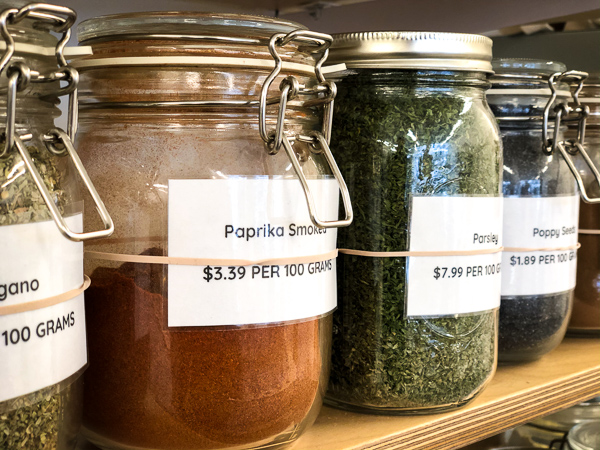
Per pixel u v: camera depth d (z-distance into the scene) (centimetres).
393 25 91
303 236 47
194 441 45
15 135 34
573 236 77
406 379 56
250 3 79
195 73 43
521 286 72
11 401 36
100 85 44
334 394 59
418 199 55
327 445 51
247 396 45
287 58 46
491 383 67
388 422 56
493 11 95
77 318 40
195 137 44
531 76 71
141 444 46
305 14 85
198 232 43
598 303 86
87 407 47
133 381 45
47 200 34
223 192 43
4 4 34
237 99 44
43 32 37
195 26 42
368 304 56
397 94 56
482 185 58
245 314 44
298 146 48
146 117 44
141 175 44
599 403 94
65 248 39
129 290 44
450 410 59
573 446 78
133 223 44
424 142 55
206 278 43
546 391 67
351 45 55
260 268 45
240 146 44
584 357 79
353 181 56
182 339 44
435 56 55
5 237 35
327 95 46
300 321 47
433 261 56
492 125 60
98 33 44
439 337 56
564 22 103
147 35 42
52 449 39
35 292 36
